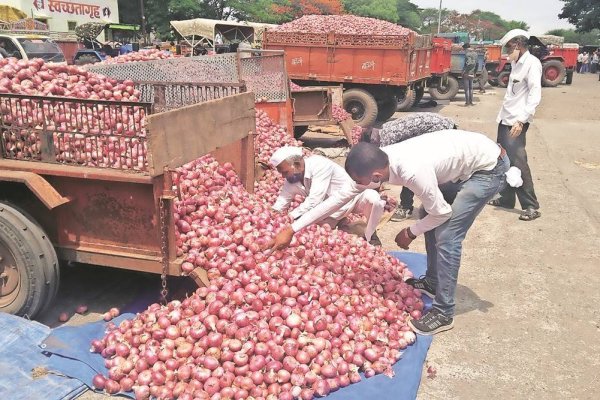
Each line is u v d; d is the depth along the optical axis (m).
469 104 19.27
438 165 3.65
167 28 54.81
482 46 25.58
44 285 3.78
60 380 3.30
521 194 6.75
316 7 55.53
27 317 3.86
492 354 3.88
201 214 4.18
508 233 6.30
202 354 3.38
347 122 11.22
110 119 3.63
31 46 17.59
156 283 4.61
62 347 3.54
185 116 3.77
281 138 8.32
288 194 5.26
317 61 13.29
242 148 5.30
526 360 3.81
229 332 3.41
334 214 5.15
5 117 3.88
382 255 4.88
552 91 24.97
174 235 3.65
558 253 5.72
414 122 5.41
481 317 4.38
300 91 10.38
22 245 3.64
